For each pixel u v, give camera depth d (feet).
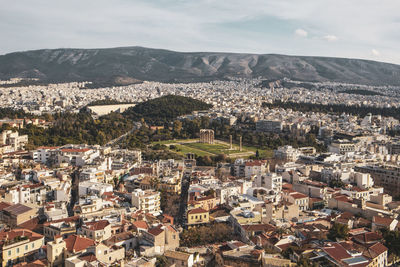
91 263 641.81
